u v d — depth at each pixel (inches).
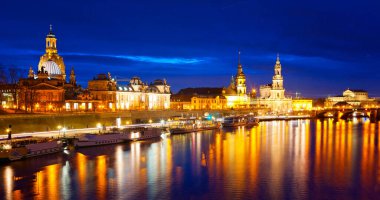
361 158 5580.7
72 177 4419.3
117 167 4933.6
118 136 7042.3
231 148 6550.2
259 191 3934.5
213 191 3929.6
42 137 6299.2
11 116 7249.0
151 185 4131.4
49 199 3678.6
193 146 6771.7
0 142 5511.8
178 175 4544.8
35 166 4901.6
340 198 3754.9
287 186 4101.9
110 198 3722.9
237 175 4554.6
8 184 4119.1
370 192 3927.2
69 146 6274.6
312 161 5354.3
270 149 6446.9
